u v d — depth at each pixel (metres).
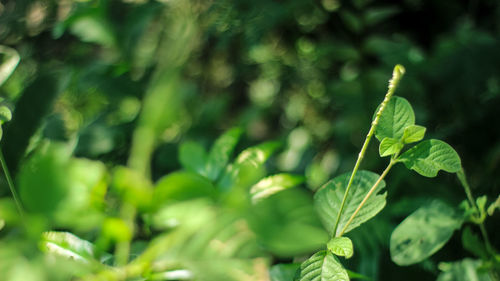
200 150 0.88
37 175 0.61
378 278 1.00
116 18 1.50
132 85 1.46
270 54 2.15
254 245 0.70
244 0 1.67
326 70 2.15
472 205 0.87
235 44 2.03
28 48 1.62
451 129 1.60
